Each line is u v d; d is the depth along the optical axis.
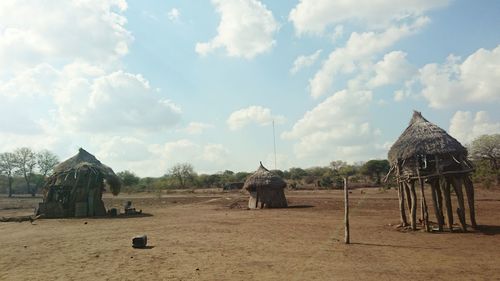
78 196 31.75
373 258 12.95
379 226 20.86
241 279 10.52
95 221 26.69
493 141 49.75
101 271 11.63
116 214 32.19
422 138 19.84
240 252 14.20
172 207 39.47
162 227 22.25
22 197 77.62
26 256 14.08
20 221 27.75
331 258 13.00
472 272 10.98
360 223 22.17
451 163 18.92
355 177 82.44
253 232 19.31
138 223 24.78
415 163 19.64
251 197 37.34
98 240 17.67
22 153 87.31
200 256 13.57
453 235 17.64
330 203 37.34
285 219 25.00
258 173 37.56
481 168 45.22
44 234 20.09
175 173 94.12
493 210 27.23
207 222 24.31
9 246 16.33
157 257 13.52
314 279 10.44
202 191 75.44
